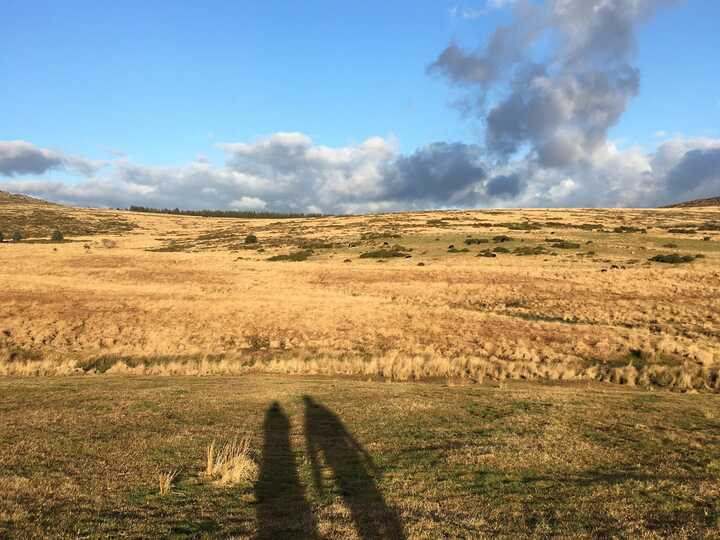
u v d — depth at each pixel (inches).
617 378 760.3
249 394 575.5
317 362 875.4
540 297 1465.3
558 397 551.8
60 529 215.3
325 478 297.9
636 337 991.0
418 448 362.3
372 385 655.1
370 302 1384.1
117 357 936.9
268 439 385.7
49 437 369.4
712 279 1581.0
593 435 394.6
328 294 1551.4
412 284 1691.7
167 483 266.8
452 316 1214.3
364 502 259.8
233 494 268.5
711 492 270.4
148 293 1492.4
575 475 303.4
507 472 308.2
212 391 595.8
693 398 565.0
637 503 256.1
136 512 239.3
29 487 263.9
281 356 940.0
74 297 1384.1
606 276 1670.8
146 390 596.1
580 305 1355.8
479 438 386.3
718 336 1021.2
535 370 802.2
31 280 1637.6
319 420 450.3
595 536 218.1
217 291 1596.9
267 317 1211.9
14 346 1002.7
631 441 377.4
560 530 224.5
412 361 864.3
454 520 236.2
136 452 338.3
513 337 1030.4
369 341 1039.6
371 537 216.8
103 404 502.6
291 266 2065.7
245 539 212.1
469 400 536.1
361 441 381.1
